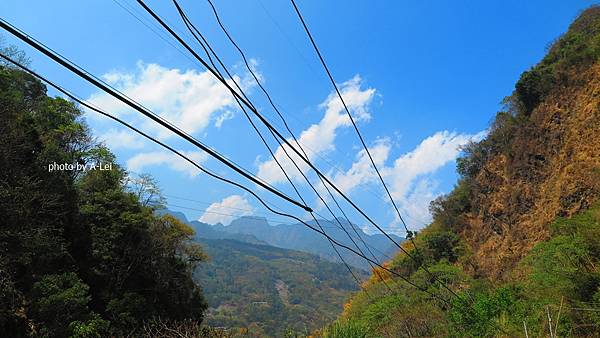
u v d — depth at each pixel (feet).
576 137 121.29
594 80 122.42
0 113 88.22
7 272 82.43
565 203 115.96
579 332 54.19
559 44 153.07
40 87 145.07
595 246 61.52
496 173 162.50
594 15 146.41
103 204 125.70
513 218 141.08
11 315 79.56
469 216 171.94
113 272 121.19
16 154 91.40
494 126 171.94
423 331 85.61
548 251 70.69
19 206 84.89
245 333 57.47
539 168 136.56
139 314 113.91
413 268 164.45
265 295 589.32
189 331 50.55
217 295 544.21
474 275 145.69
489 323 68.59
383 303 111.55
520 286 77.10
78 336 77.51
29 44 13.74
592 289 57.06
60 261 102.99
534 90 146.72
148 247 133.08
